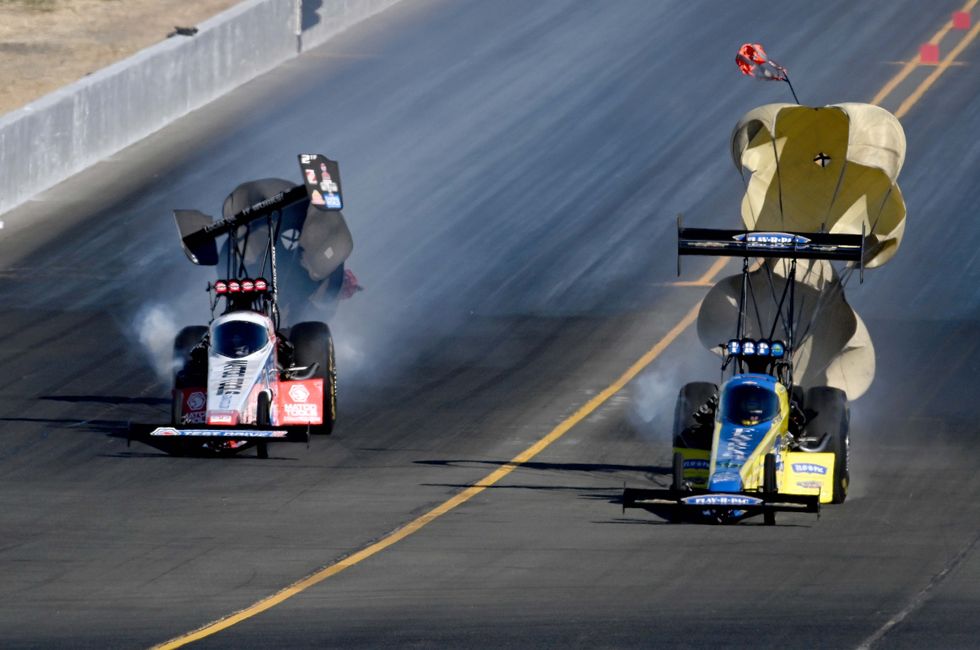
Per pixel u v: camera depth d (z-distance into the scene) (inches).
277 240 3484.3
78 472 2787.9
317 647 1836.9
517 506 2541.8
